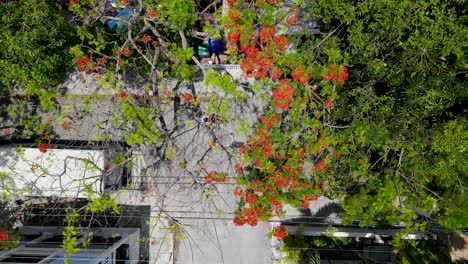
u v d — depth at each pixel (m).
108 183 12.82
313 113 11.16
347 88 10.71
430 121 10.46
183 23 10.55
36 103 13.83
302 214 13.87
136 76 13.58
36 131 12.61
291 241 12.67
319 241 13.18
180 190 13.91
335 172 11.09
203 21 13.58
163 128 12.02
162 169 13.84
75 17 12.27
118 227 13.83
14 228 12.76
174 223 12.43
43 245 12.65
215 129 13.73
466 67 9.45
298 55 10.29
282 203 11.89
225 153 13.83
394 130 10.38
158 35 11.38
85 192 11.44
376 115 10.48
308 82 10.87
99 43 11.39
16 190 11.81
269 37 10.42
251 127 12.63
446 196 10.12
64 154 12.45
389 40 9.46
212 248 14.09
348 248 13.17
